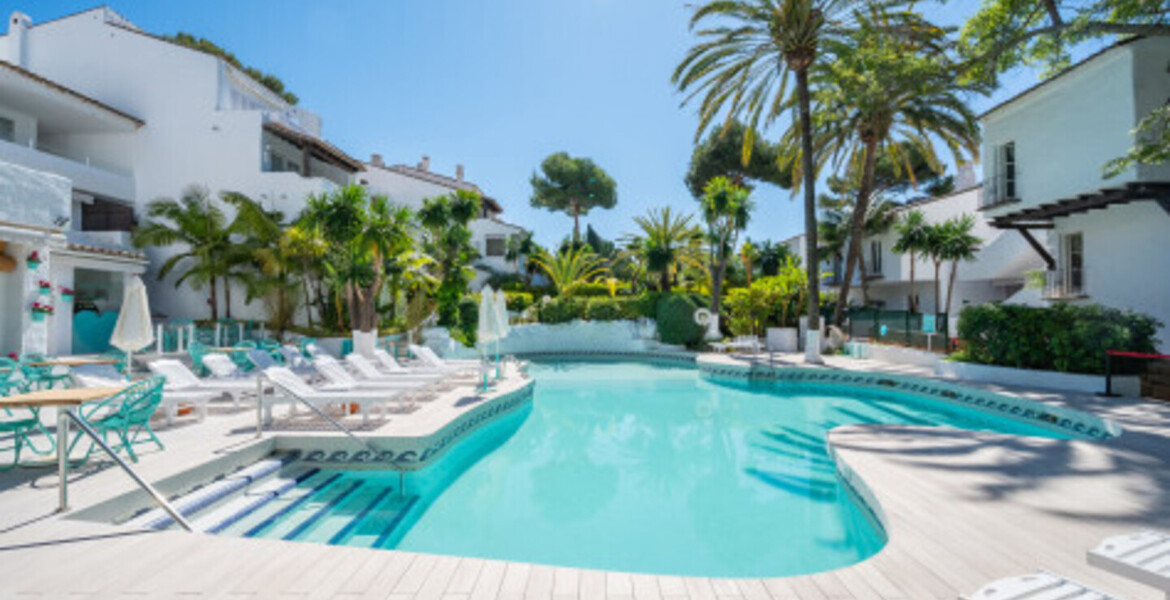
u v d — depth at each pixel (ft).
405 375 32.22
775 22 50.01
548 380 51.96
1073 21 30.81
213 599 9.02
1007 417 30.73
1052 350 34.30
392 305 69.31
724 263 76.38
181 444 19.25
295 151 80.28
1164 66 37.14
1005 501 13.96
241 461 18.60
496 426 31.04
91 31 71.20
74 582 9.50
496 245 115.96
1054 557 10.84
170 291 65.92
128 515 14.12
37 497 13.64
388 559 10.61
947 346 47.44
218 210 62.54
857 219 60.23
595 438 28.86
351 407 27.07
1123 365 31.04
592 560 14.88
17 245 35.81
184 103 70.08
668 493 20.25
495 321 35.22
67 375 22.97
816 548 15.55
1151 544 6.64
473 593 9.39
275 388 23.70
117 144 69.97
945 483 15.47
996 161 50.21
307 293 64.13
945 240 71.00
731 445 27.25
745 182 108.17
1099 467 16.85
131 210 68.23
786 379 48.67
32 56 71.97
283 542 11.28
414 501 19.30
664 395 42.75
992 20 36.11
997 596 6.29
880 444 19.97
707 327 77.15
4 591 9.14
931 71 37.81
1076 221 48.01
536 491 20.65
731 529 16.96
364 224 50.72
